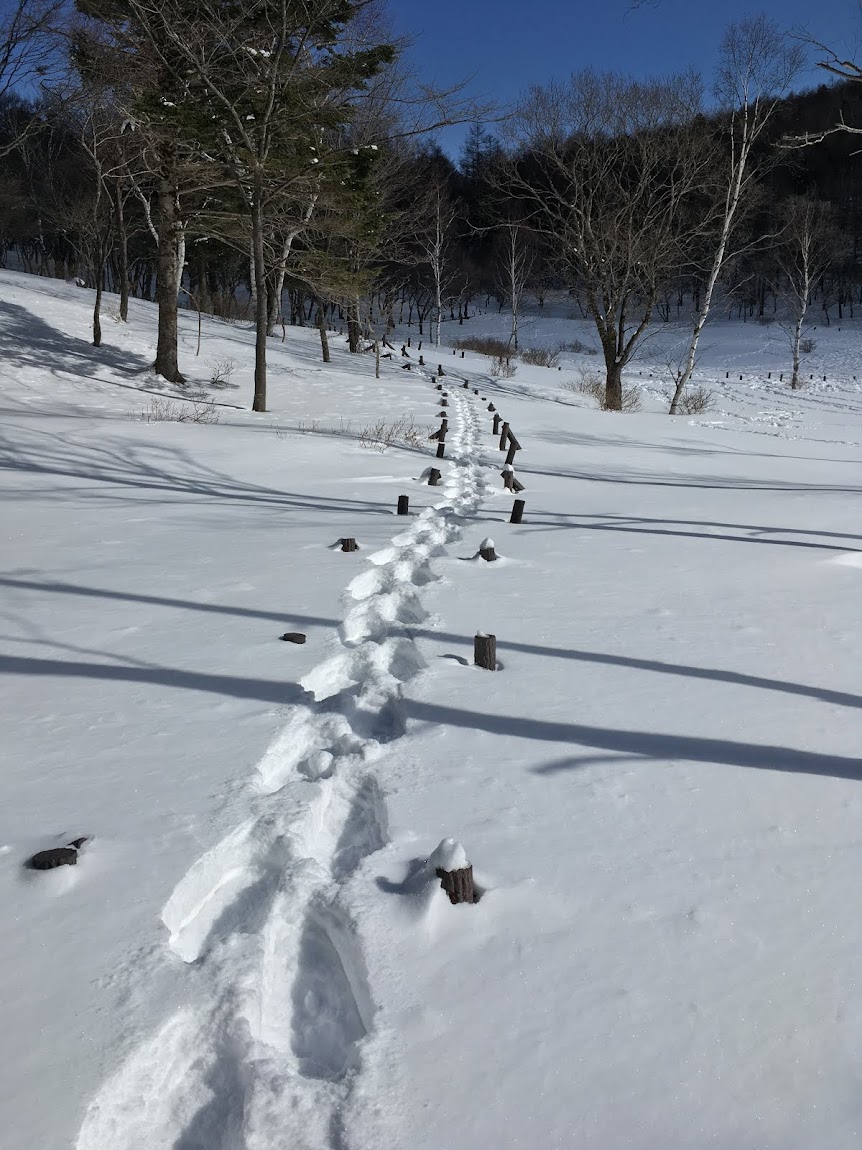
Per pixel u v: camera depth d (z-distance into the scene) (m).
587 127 28.97
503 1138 2.02
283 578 6.89
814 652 5.28
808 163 67.81
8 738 4.07
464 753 3.96
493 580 6.96
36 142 46.28
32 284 33.62
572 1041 2.30
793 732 4.17
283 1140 2.05
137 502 10.17
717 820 3.39
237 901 3.12
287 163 18.95
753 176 29.02
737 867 3.08
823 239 48.69
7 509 9.47
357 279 23.61
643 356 56.72
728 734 4.15
